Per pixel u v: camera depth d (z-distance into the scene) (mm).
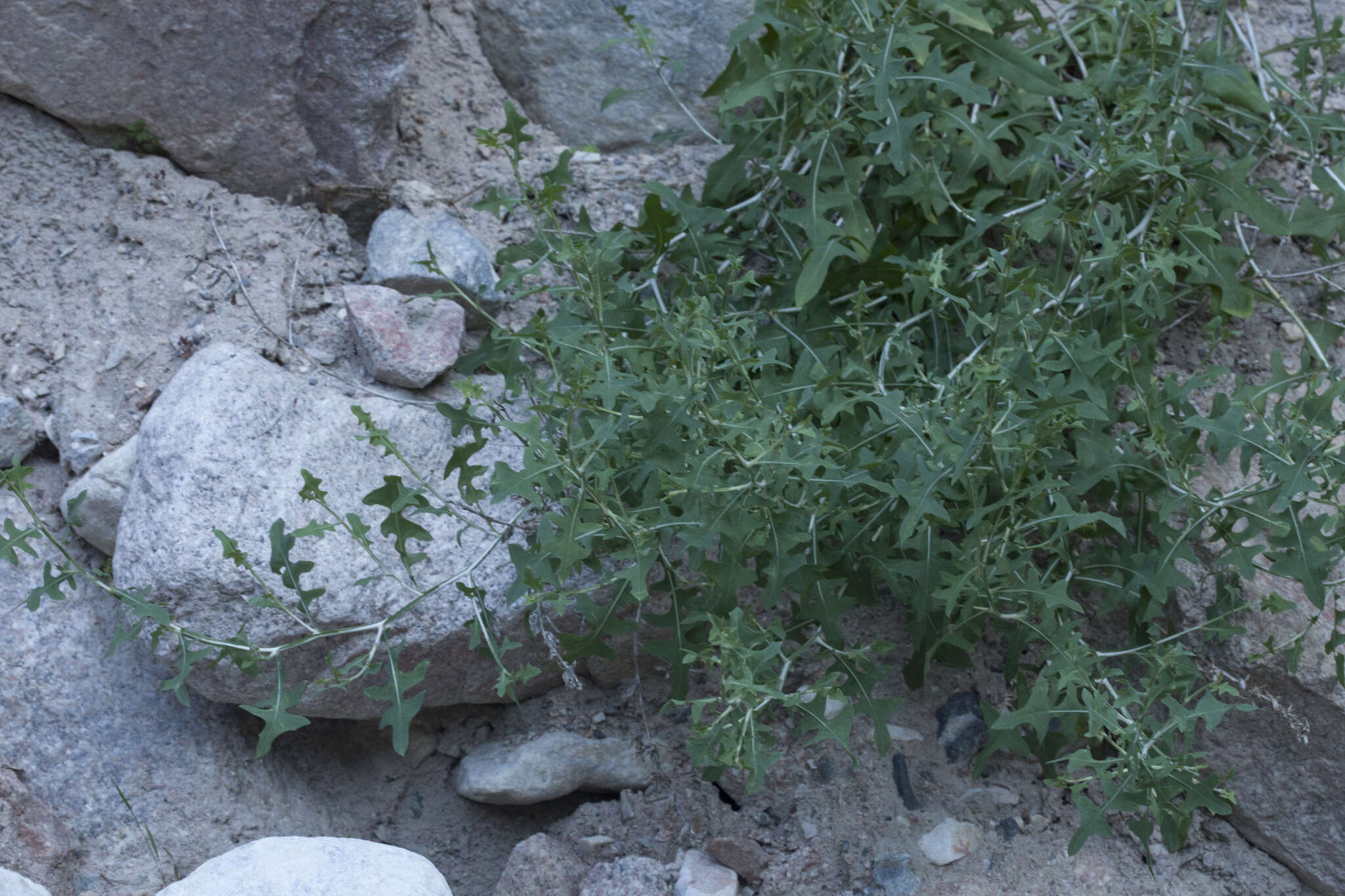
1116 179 2625
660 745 2631
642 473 2205
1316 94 3178
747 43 2590
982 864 2459
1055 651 2207
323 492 2236
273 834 2469
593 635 2314
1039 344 2227
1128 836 2521
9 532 2094
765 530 2166
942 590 2129
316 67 2814
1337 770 2453
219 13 2703
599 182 3105
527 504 2500
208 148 2871
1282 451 2240
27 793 2297
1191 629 2307
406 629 2410
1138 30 2922
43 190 2816
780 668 2527
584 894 2381
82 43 2703
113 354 2658
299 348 2721
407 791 2699
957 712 2623
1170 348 2879
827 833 2484
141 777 2395
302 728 2670
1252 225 2990
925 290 2447
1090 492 2635
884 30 2537
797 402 2371
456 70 3248
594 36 3221
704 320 2199
